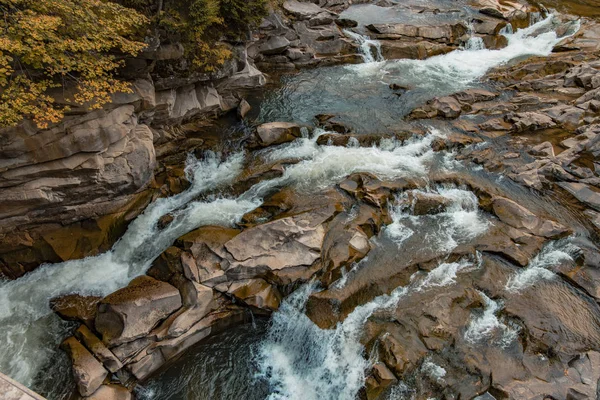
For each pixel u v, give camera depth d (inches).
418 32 938.1
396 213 511.8
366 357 378.6
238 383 390.3
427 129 650.2
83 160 451.5
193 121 642.2
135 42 434.3
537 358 368.8
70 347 378.0
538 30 1010.7
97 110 457.1
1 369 374.6
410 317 401.1
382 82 799.1
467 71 848.9
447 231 490.9
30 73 395.5
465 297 417.4
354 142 617.0
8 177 415.8
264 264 426.9
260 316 430.3
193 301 402.9
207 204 532.7
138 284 421.1
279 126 623.8
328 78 812.0
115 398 356.5
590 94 697.6
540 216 504.1
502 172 570.3
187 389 383.2
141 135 521.3
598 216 501.4
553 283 432.1
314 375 390.0
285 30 815.7
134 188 511.2
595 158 578.9
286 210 499.5
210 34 590.2
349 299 416.8
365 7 1107.3
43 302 429.1
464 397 347.9
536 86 764.0
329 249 449.4
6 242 446.0
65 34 391.9
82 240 479.5
